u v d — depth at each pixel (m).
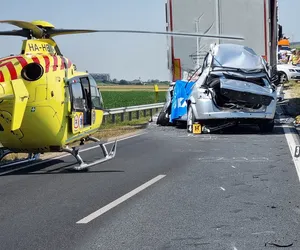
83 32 10.15
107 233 6.46
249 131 18.03
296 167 10.80
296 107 24.92
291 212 7.30
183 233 6.41
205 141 15.48
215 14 19.25
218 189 8.83
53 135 10.03
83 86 11.05
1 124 9.68
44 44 10.23
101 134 18.83
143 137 17.34
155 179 9.80
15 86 9.34
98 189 9.01
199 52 19.52
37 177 10.33
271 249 5.78
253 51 17.91
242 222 6.83
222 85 16.28
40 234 6.45
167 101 21.20
